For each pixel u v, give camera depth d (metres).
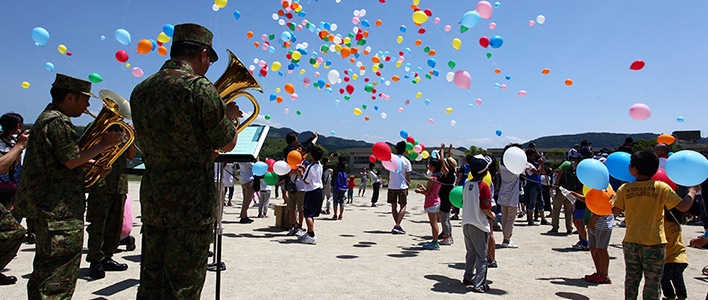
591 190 3.87
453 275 4.54
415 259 5.33
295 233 7.13
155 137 2.08
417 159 8.12
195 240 2.10
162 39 5.23
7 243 3.12
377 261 5.14
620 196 3.38
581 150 7.75
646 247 3.14
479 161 4.06
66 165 2.69
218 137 2.13
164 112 2.05
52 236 2.64
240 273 4.36
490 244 5.05
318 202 6.48
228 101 2.84
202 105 2.04
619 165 3.73
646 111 4.18
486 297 3.75
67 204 2.75
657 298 3.11
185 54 2.25
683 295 3.38
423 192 6.23
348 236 7.15
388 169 5.71
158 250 2.14
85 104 3.06
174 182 2.07
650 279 3.12
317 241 6.55
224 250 5.60
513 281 4.36
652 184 3.18
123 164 4.35
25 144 3.16
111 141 2.81
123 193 4.35
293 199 7.13
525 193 9.44
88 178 3.08
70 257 2.75
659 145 5.57
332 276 4.32
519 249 6.27
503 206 6.48
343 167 9.83
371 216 10.48
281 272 4.44
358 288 3.90
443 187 6.41
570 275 4.67
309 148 7.86
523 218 10.95
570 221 7.93
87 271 4.37
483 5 5.46
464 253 5.82
